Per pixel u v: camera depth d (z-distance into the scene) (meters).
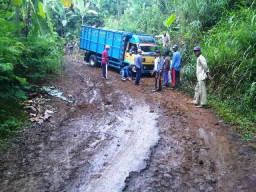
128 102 9.95
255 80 9.31
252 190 4.81
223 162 5.74
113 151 6.03
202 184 4.94
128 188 4.73
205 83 10.12
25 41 10.95
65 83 12.12
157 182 4.95
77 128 7.25
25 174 5.00
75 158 5.67
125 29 21.80
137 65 12.98
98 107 9.19
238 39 10.04
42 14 9.61
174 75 11.90
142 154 5.94
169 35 15.88
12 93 8.68
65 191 4.57
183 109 9.20
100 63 18.64
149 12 20.50
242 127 7.61
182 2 15.35
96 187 4.71
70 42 30.38
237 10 12.68
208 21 14.04
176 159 5.80
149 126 7.59
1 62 8.02
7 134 6.46
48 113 8.13
